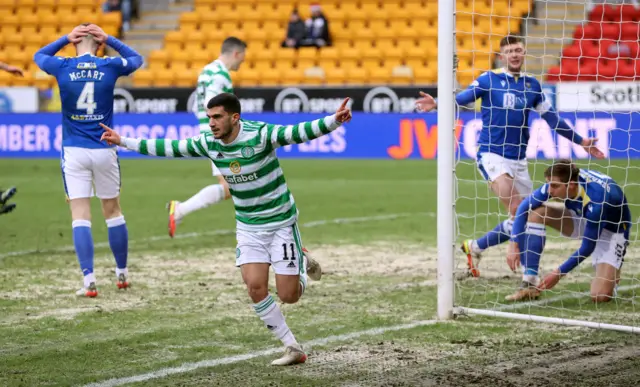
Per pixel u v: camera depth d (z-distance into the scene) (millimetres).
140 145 11656
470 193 33375
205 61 51844
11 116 46125
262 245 11523
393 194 32719
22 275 18125
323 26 50875
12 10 56500
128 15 55656
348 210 28828
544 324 13742
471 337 12891
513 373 11016
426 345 12438
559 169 15094
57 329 13500
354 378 10859
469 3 49969
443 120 13922
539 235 15789
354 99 44562
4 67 16922
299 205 30109
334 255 20656
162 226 25609
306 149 44906
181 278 17891
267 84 49312
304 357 11578
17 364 11531
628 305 15180
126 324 13859
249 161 11156
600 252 15438
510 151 17500
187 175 39969
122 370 11242
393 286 16984
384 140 44062
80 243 16094
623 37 45781
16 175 39469
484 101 17438
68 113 16484
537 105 17547
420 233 24141
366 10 53656
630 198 30609
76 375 11023
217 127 10969
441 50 13938
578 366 11344
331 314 14516
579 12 48125
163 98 46062
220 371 11203
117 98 46312
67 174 16453
